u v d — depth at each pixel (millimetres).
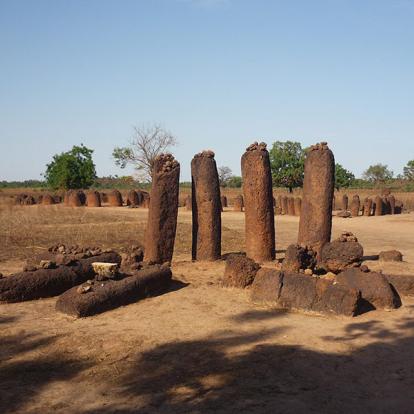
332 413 4438
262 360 5641
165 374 5281
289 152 59031
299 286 7793
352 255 8984
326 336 6477
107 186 79625
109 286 7895
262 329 6758
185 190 61375
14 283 8195
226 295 8578
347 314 7301
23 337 6484
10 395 4840
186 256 13391
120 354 5855
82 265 9164
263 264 10789
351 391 4895
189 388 4945
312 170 10969
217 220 11797
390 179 83688
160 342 6238
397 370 5406
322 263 9336
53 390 4945
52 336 6492
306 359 5680
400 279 8617
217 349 5984
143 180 48156
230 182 76000
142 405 4590
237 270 9008
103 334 6539
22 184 98250
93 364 5602
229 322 7090
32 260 9898
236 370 5367
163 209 10891
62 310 7520
